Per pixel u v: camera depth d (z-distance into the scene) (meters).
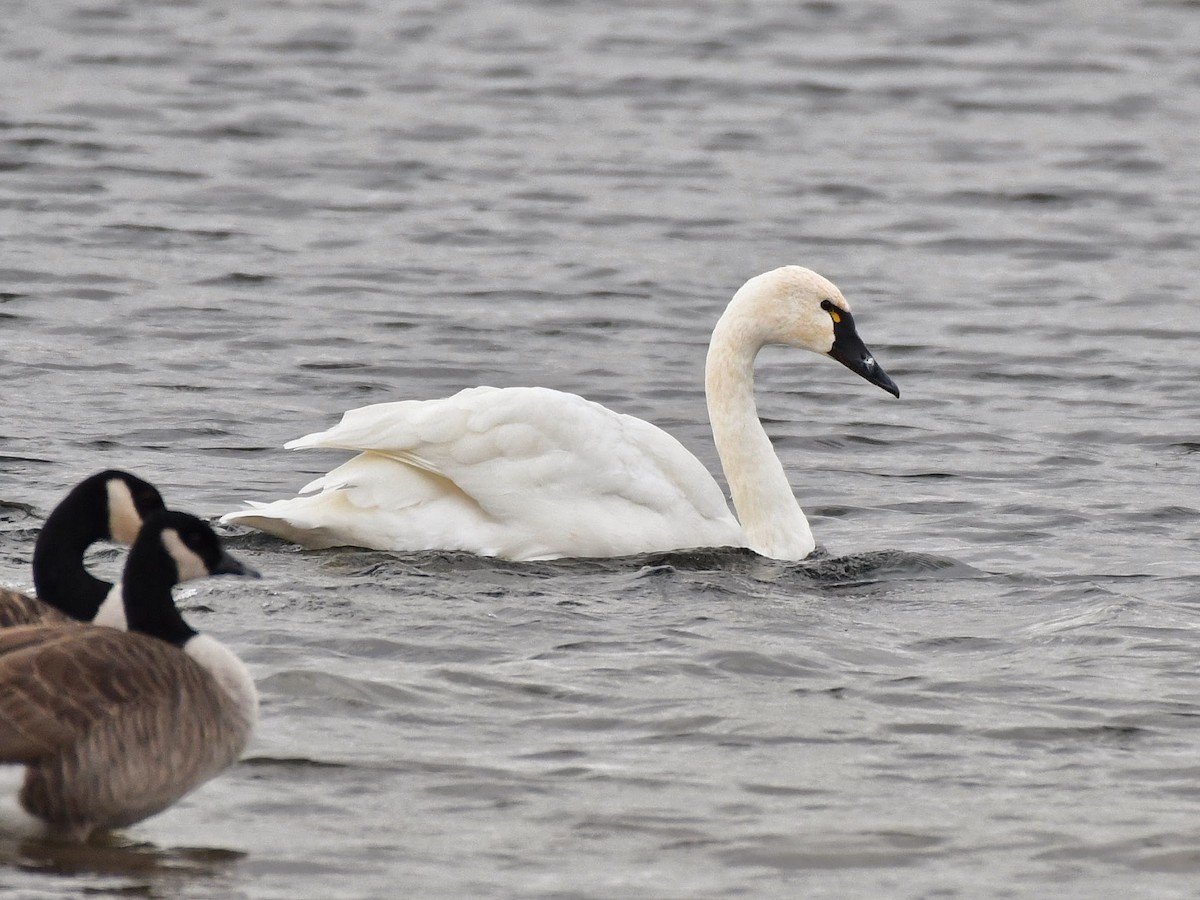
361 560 14.02
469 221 28.77
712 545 15.00
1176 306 25.73
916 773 10.60
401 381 21.17
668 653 12.37
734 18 45.00
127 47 39.72
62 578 10.99
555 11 45.53
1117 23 45.31
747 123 35.78
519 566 14.22
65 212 28.03
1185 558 15.31
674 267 26.80
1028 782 10.52
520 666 12.02
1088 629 13.20
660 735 11.02
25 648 9.06
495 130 34.53
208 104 35.34
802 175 32.38
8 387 19.80
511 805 9.99
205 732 9.32
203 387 20.34
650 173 32.06
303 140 33.22
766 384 22.08
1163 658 12.63
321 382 20.88
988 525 16.41
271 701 11.20
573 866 9.29
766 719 11.30
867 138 35.09
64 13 42.72
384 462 14.39
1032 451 19.12
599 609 13.28
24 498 15.69
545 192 30.58
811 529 16.39
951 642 12.92
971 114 37.00
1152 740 11.17
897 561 14.93
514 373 21.67
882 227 29.58
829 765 10.68
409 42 41.66
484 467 14.30
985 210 30.80
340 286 25.12
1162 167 33.66
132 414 19.05
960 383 22.08
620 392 21.09
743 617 13.27
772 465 15.73
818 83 38.97
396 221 28.69
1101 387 21.88
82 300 23.78
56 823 8.96
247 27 42.47
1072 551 15.53
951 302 25.73
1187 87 39.38
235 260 26.11
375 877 9.09
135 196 29.17
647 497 14.77
